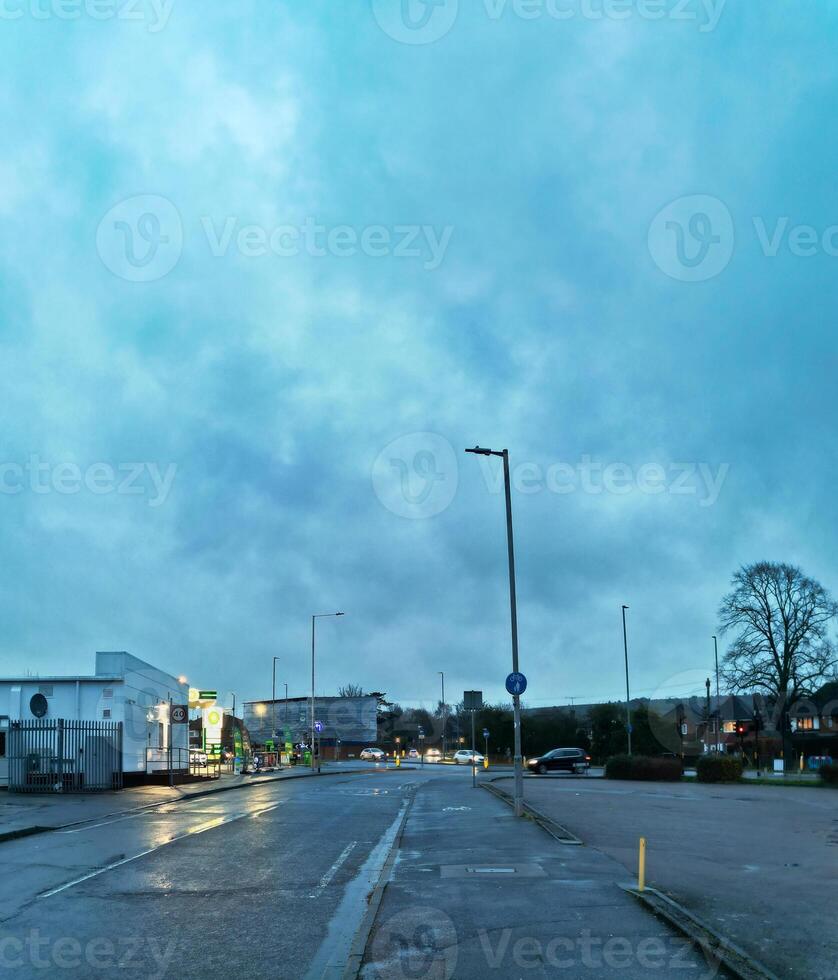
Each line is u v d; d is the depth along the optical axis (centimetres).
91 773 2883
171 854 1473
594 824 1911
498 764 7762
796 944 827
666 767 3944
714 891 1095
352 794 3048
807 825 1938
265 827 1919
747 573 5491
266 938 890
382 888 1101
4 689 3192
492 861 1338
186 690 4197
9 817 2000
